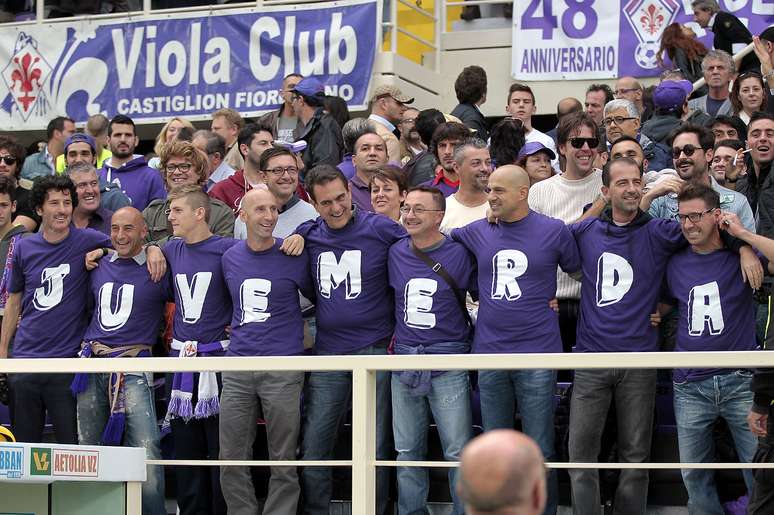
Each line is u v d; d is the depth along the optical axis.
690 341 22.56
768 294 24.28
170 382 26.34
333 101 35.91
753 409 19.94
